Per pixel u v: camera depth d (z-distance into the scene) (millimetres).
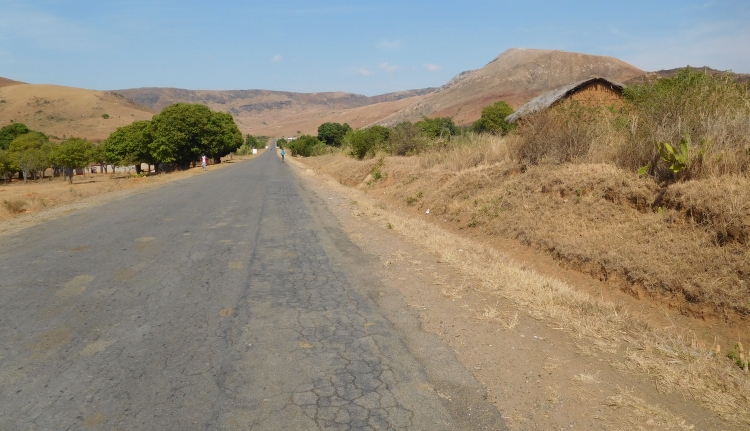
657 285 6184
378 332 4938
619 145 10109
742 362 4414
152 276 6953
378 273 7160
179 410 3475
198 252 8523
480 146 16781
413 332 4938
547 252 8266
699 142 8203
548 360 4273
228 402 3586
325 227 11203
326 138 90625
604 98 21312
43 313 5422
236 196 18188
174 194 18859
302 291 6316
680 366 4152
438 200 13703
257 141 160750
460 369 4129
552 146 11719
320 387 3822
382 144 30344
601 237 7715
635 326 5152
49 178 60844
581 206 8930
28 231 10438
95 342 4645
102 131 126312
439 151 20828
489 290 6195
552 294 5941
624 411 3482
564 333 4848
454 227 11531
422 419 3385
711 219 6551
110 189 21734
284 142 161625
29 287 6363
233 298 6008
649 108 9477
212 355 4383
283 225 11492
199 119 44250
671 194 7477
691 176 7691
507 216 10234
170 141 42188
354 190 21062
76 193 19266
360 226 11273
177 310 5566
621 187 8586
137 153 46719
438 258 7922
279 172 36031
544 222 9109
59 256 8117
